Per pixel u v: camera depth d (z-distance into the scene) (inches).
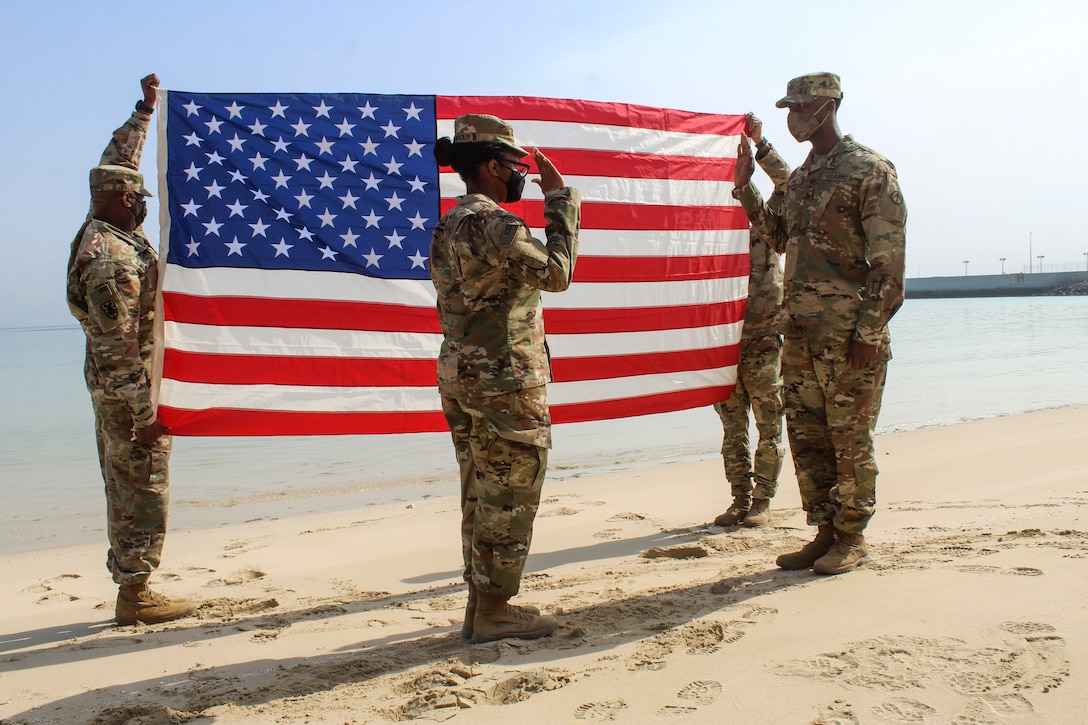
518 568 136.1
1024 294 5137.8
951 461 325.4
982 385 673.0
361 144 201.5
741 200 179.0
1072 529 181.3
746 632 131.4
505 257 125.0
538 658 128.4
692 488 312.2
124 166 173.6
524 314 132.8
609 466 388.8
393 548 237.6
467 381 131.2
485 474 133.8
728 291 241.3
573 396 227.9
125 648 151.8
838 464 165.9
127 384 161.5
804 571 171.3
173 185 186.2
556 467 389.7
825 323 163.2
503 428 129.3
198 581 205.9
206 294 186.9
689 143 243.3
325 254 195.9
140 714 117.0
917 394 628.4
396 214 201.8
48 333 6122.1
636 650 128.1
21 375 1186.0
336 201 198.1
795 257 169.2
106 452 168.6
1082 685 101.7
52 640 161.3
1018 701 99.6
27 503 334.0
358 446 477.4
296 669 133.4
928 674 108.9
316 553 233.5
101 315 158.2
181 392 183.2
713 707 105.1
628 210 232.8
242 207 190.7
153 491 168.9
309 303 194.1
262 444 485.1
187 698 124.2
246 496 340.2
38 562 235.1
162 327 177.2
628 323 231.8
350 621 163.8
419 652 137.1
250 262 190.5
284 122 196.5
